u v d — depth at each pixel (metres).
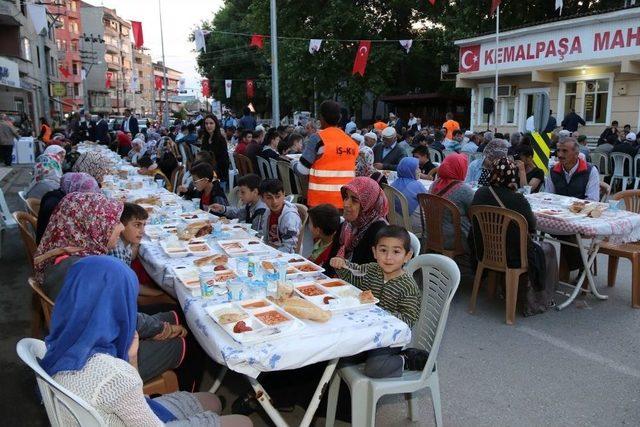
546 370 3.29
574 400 2.94
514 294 3.99
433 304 2.67
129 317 1.67
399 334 2.19
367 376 2.33
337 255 3.25
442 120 23.95
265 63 31.09
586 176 5.39
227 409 2.87
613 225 4.17
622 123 13.12
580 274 4.76
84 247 2.51
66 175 4.02
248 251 3.29
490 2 18.66
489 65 15.89
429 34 22.12
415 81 24.81
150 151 12.09
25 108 25.33
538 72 14.25
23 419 2.80
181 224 3.95
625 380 3.15
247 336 2.00
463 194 4.59
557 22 13.53
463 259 4.98
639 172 10.20
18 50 21.08
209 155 6.55
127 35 73.19
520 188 5.61
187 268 2.92
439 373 3.26
